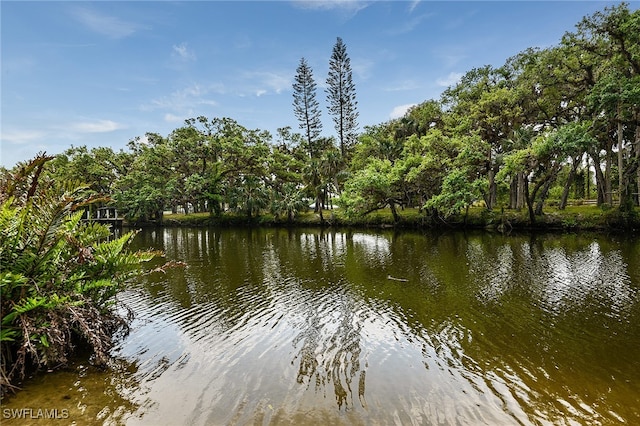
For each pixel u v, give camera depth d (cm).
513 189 3641
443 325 924
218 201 4856
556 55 2833
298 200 4319
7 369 654
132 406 575
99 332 714
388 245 2433
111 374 679
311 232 3562
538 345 796
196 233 3809
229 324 948
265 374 684
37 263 673
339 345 814
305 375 681
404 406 576
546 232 2834
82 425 522
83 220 932
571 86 3008
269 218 4609
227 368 708
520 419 538
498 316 981
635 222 2650
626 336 834
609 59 2695
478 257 1861
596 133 2864
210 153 4731
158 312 1045
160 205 4956
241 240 2986
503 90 3000
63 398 594
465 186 2939
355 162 4459
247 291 1273
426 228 3431
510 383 641
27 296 653
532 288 1243
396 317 987
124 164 5344
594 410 557
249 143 5031
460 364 716
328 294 1226
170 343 825
